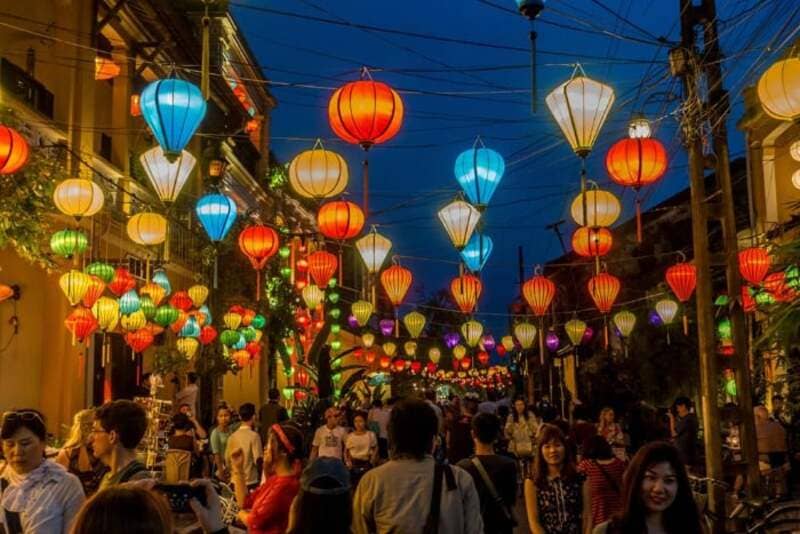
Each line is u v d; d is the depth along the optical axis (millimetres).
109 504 2574
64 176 12234
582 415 11680
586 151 8422
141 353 19328
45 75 15867
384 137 8570
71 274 12211
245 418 11359
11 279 14836
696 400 23891
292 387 29766
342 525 4305
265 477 6047
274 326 28672
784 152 19516
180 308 17016
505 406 17609
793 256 9805
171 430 13031
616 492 6355
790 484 13961
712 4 10461
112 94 18984
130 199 18609
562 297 39062
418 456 4785
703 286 10461
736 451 15172
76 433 7262
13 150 8961
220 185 24625
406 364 38531
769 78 7285
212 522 4301
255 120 33719
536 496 6430
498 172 10219
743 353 10547
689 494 4047
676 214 30438
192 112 8227
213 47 25922
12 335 14570
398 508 4637
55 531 4809
